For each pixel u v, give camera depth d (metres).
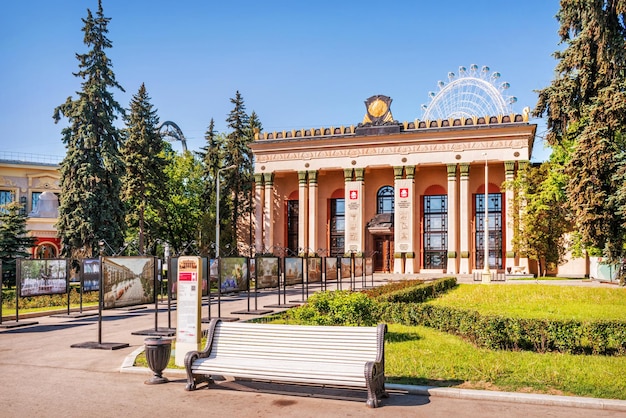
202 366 9.66
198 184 65.31
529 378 10.05
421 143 60.34
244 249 68.69
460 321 14.70
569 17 19.52
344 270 37.94
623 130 18.20
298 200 68.50
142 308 25.25
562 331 12.57
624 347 12.23
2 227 36.38
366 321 16.53
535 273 59.03
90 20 40.91
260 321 17.94
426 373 10.54
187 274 11.62
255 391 9.73
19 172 69.38
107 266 15.05
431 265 62.81
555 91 20.09
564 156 45.72
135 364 11.88
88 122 39.88
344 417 8.20
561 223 48.44
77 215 39.09
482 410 8.49
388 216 63.28
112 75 41.41
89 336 16.89
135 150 50.16
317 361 9.30
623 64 18.23
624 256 18.45
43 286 21.62
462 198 58.53
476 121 59.06
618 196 17.41
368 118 63.06
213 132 64.62
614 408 8.45
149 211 55.84
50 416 8.35
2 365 12.34
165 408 8.74
